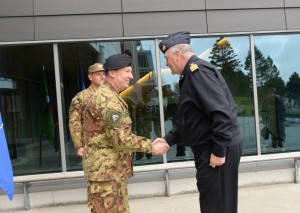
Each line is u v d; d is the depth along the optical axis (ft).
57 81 15.93
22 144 16.01
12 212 14.96
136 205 14.90
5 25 15.57
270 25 17.13
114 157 8.11
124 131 7.75
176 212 13.79
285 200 14.57
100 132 8.08
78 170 16.10
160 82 16.51
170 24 16.42
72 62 16.05
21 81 15.96
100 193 8.04
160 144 8.41
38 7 15.67
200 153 7.91
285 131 17.65
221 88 7.55
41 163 16.02
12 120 15.98
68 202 15.64
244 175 16.83
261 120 17.49
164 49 8.10
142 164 16.39
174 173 16.22
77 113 12.21
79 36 15.89
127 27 16.14
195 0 16.58
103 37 16.01
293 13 17.31
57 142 16.05
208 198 7.97
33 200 15.48
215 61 17.06
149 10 16.29
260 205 14.07
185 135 8.07
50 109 16.03
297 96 17.67
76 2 15.88
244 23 16.94
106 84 8.38
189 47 8.04
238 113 17.28
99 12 15.98
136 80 16.47
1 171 9.68
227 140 7.25
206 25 16.67
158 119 16.63
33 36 15.66
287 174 17.13
